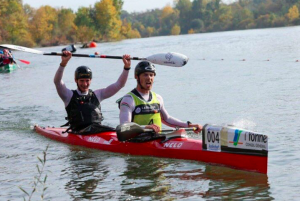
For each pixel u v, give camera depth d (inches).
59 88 354.6
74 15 4087.1
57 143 369.7
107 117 454.6
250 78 669.9
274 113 417.7
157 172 272.2
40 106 565.0
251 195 224.1
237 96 525.3
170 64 362.9
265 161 256.8
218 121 406.6
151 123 323.6
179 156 299.4
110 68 1053.8
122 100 320.8
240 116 418.6
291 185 234.5
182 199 223.5
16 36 3277.6
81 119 360.8
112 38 3816.4
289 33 2262.6
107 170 282.2
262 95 517.3
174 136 313.1
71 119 365.4
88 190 244.7
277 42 1531.7
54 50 2348.7
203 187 239.9
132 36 4778.5
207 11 6200.8
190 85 648.4
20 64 1357.0
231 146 272.2
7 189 252.7
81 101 360.8
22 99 635.5
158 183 250.4
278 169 263.4
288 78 634.2
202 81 680.4
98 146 341.1
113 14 3779.5
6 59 1110.4
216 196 225.3
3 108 564.1
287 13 4436.5
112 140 337.7
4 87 802.2
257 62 895.7
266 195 222.8
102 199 229.5
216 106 476.1
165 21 6624.0
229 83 636.7
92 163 301.3
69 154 330.3
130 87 669.3
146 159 304.7
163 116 335.6
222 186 240.2
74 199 231.6
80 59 1449.3
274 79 636.1
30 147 359.6
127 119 312.2
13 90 749.3
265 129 362.0
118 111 484.1
